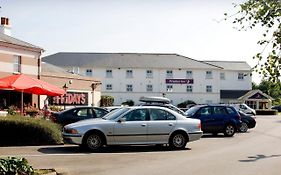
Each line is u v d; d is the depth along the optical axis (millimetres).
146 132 14906
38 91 23219
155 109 15320
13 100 30562
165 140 15195
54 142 16734
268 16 6910
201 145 17219
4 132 16422
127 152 14453
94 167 11188
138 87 69500
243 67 75625
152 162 12188
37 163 11797
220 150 15453
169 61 71250
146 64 69875
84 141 14398
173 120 15391
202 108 22094
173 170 10805
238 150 15531
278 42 6922
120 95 69375
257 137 21609
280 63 6914
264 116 55062
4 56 30203
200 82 70188
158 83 69625
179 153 14344
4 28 34781
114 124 14609
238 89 74250
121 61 70375
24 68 32062
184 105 68188
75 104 40125
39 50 33531
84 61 70188
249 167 11461
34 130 16594
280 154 14406
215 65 74375
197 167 11352
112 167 11211
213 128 21812
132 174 10180
